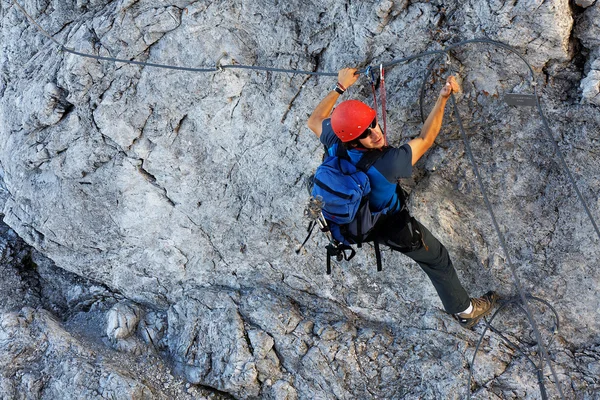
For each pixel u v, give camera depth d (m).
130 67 4.99
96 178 5.46
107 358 5.54
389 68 4.49
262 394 5.25
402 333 5.34
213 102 4.96
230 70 4.84
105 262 5.98
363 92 4.60
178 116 5.08
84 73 5.04
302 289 5.61
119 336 5.71
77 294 6.33
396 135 4.65
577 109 4.20
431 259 4.37
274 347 5.35
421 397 4.97
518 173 4.47
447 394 4.89
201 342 5.48
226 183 5.32
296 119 4.86
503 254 4.79
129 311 5.86
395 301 5.36
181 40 4.84
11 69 6.21
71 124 5.25
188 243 5.69
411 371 5.10
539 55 4.10
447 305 4.66
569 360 4.82
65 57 5.14
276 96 4.83
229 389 5.29
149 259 5.84
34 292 6.43
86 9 5.53
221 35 4.77
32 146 5.50
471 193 4.64
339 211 3.86
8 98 5.73
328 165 3.94
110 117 5.10
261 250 5.52
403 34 4.33
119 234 5.72
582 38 4.05
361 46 4.48
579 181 4.35
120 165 5.34
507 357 4.93
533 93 4.22
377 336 5.30
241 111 4.97
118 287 6.11
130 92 5.04
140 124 5.12
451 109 4.41
